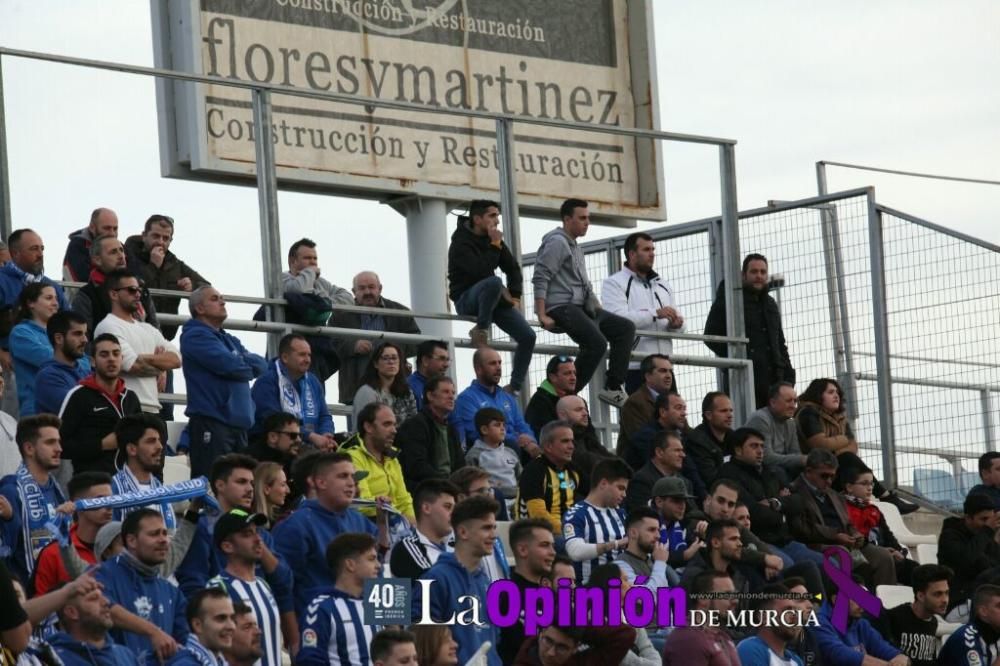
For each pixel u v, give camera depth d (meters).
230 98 43.69
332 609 27.61
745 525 36.19
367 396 37.06
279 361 36.38
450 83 47.28
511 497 37.34
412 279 46.41
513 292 41.22
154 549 26.80
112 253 35.25
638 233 43.72
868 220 47.00
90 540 28.39
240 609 26.61
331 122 45.03
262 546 28.25
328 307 39.28
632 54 50.41
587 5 49.91
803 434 43.06
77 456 31.64
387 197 46.31
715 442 40.06
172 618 27.19
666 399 39.53
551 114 48.81
